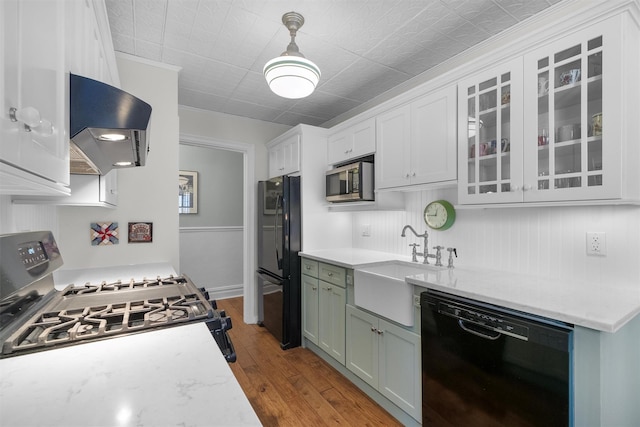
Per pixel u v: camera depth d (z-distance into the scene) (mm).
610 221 1546
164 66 2387
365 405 2070
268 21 1881
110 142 1106
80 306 1231
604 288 1516
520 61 1605
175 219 2432
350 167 2703
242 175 4809
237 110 3354
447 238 2330
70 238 2107
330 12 1797
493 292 1450
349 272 2340
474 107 1842
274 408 2041
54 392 657
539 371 1196
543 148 1533
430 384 1622
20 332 944
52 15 729
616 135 1285
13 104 532
